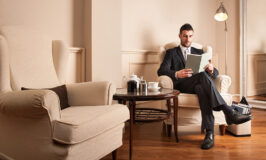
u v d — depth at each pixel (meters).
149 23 3.13
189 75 2.31
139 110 2.41
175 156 1.82
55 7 2.27
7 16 1.95
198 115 2.24
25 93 1.28
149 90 2.04
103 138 1.47
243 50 3.81
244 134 2.30
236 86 3.91
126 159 1.77
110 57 2.52
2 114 1.39
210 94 2.06
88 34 2.42
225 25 3.73
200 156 1.81
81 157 1.30
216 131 2.50
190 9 3.62
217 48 4.02
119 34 2.59
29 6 2.08
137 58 2.99
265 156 1.81
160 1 3.24
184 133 2.43
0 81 1.40
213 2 3.94
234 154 1.85
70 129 1.21
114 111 1.55
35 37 1.79
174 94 1.94
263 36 3.58
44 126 1.27
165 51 2.76
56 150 1.24
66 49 1.96
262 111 3.43
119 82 2.61
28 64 1.67
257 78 3.67
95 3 2.38
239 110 2.22
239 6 3.80
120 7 2.59
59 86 1.75
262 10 3.58
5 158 0.73
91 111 1.50
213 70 2.45
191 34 2.61
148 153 1.88
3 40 1.43
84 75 2.47
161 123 2.85
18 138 1.36
